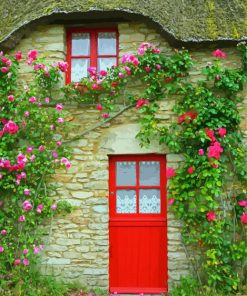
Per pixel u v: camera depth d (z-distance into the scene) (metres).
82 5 5.87
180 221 5.88
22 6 6.62
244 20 6.08
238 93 5.98
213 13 6.20
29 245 5.93
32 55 5.93
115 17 6.02
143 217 6.12
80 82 6.02
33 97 5.92
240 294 5.39
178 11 6.27
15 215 5.95
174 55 5.95
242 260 5.65
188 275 5.79
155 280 6.01
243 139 5.91
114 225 6.12
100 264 5.95
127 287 6.02
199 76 6.02
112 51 6.41
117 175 6.21
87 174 6.07
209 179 5.61
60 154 6.04
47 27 6.27
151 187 6.14
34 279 5.75
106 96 6.06
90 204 6.03
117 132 6.05
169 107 6.00
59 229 6.03
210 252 5.50
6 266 5.89
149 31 6.12
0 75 6.17
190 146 5.84
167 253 5.94
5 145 6.02
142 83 6.06
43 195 6.01
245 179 5.79
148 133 5.89
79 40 6.47
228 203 5.81
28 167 5.96
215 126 5.75
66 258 5.98
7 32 6.11
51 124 6.05
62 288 5.67
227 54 6.04
